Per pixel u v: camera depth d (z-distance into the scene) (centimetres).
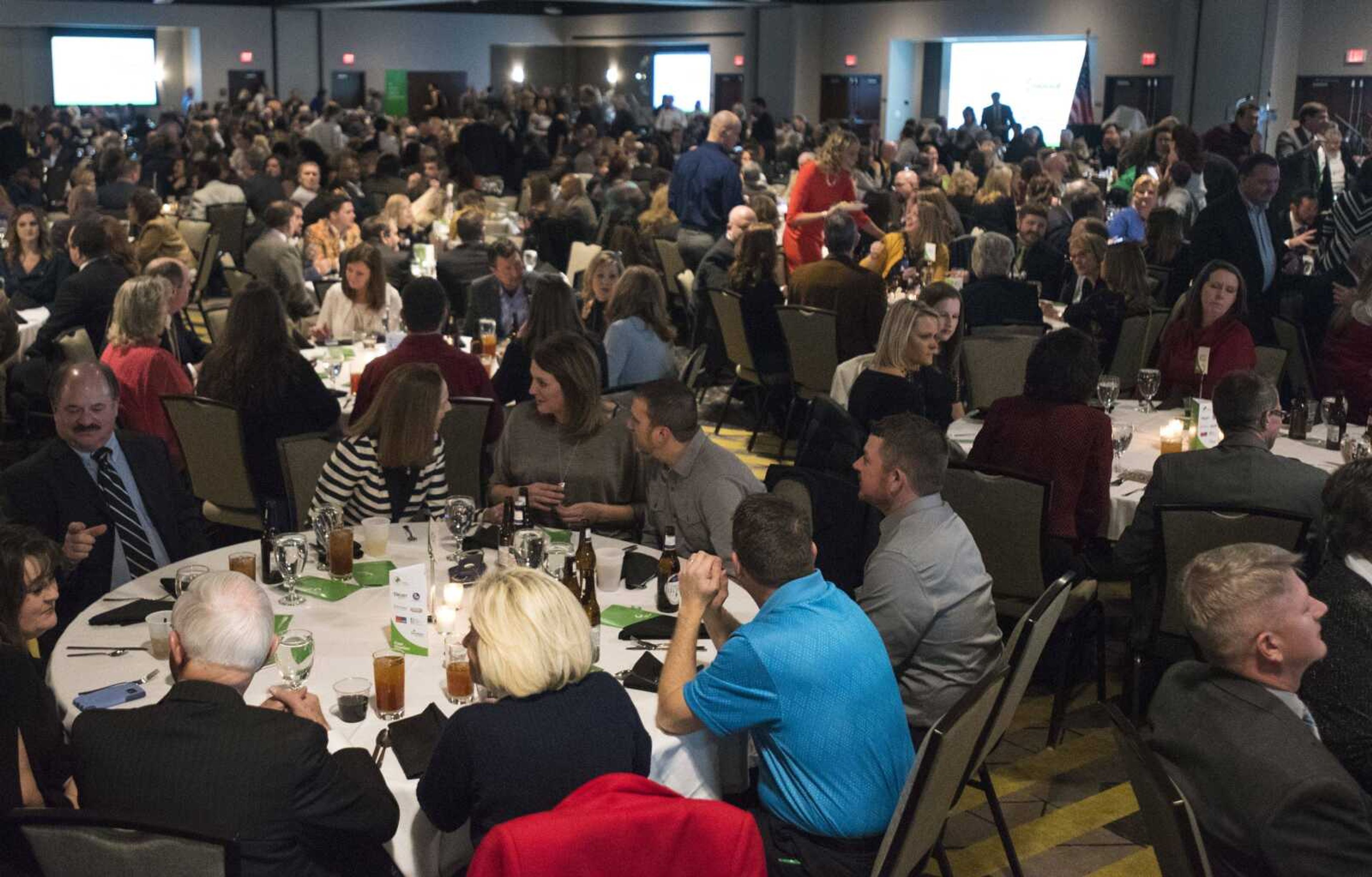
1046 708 424
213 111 2262
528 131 1956
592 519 395
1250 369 518
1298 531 351
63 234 763
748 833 183
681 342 955
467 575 328
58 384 363
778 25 2308
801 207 872
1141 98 1848
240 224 1116
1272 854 211
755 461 705
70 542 347
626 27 2656
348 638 302
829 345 650
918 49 2173
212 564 342
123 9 2467
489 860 176
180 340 612
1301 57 1670
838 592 265
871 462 313
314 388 481
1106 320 617
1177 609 374
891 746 257
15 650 253
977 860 336
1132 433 441
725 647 255
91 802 218
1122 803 365
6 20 2366
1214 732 221
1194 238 677
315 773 219
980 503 395
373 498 386
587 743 227
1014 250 875
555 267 965
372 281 651
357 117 1919
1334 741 262
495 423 485
